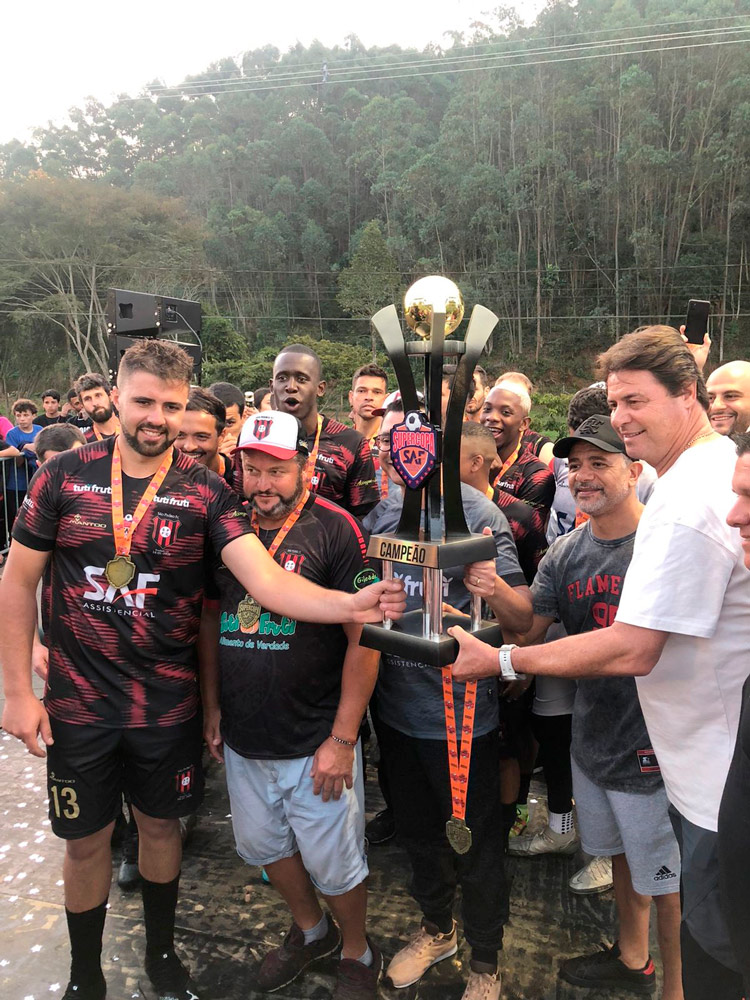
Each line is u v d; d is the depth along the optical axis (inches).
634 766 73.5
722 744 57.4
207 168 2657.5
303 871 80.6
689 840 60.0
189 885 98.4
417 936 84.1
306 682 74.9
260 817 77.7
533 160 1893.5
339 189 2613.2
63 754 72.4
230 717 77.7
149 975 79.2
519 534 107.2
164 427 70.0
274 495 76.0
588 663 58.4
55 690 73.1
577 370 1785.2
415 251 2037.4
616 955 80.1
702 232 1766.7
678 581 55.8
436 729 76.9
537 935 88.2
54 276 1710.1
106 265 1704.0
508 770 97.5
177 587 73.0
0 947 85.8
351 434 130.5
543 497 132.7
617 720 74.4
